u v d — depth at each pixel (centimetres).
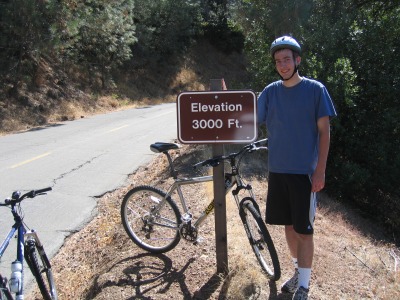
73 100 2144
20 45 1831
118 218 615
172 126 1491
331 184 977
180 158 938
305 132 349
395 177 1001
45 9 1772
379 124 1010
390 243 736
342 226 678
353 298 401
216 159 383
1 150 1083
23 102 1833
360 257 515
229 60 4281
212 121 376
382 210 1004
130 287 396
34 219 607
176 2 3403
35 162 936
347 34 1055
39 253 389
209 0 4338
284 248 480
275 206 370
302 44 1072
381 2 1348
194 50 3972
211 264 427
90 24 2266
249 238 405
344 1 1158
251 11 1238
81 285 436
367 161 1012
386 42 1057
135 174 851
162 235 484
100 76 2577
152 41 3406
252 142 384
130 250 477
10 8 1702
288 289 381
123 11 2630
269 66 1086
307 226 350
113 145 1130
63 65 2314
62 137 1287
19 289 314
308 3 1149
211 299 371
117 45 2605
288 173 353
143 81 3125
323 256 486
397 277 470
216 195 396
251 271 397
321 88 346
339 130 992
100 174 841
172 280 404
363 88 1044
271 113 363
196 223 440
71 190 740
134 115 1950
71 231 571
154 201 459
